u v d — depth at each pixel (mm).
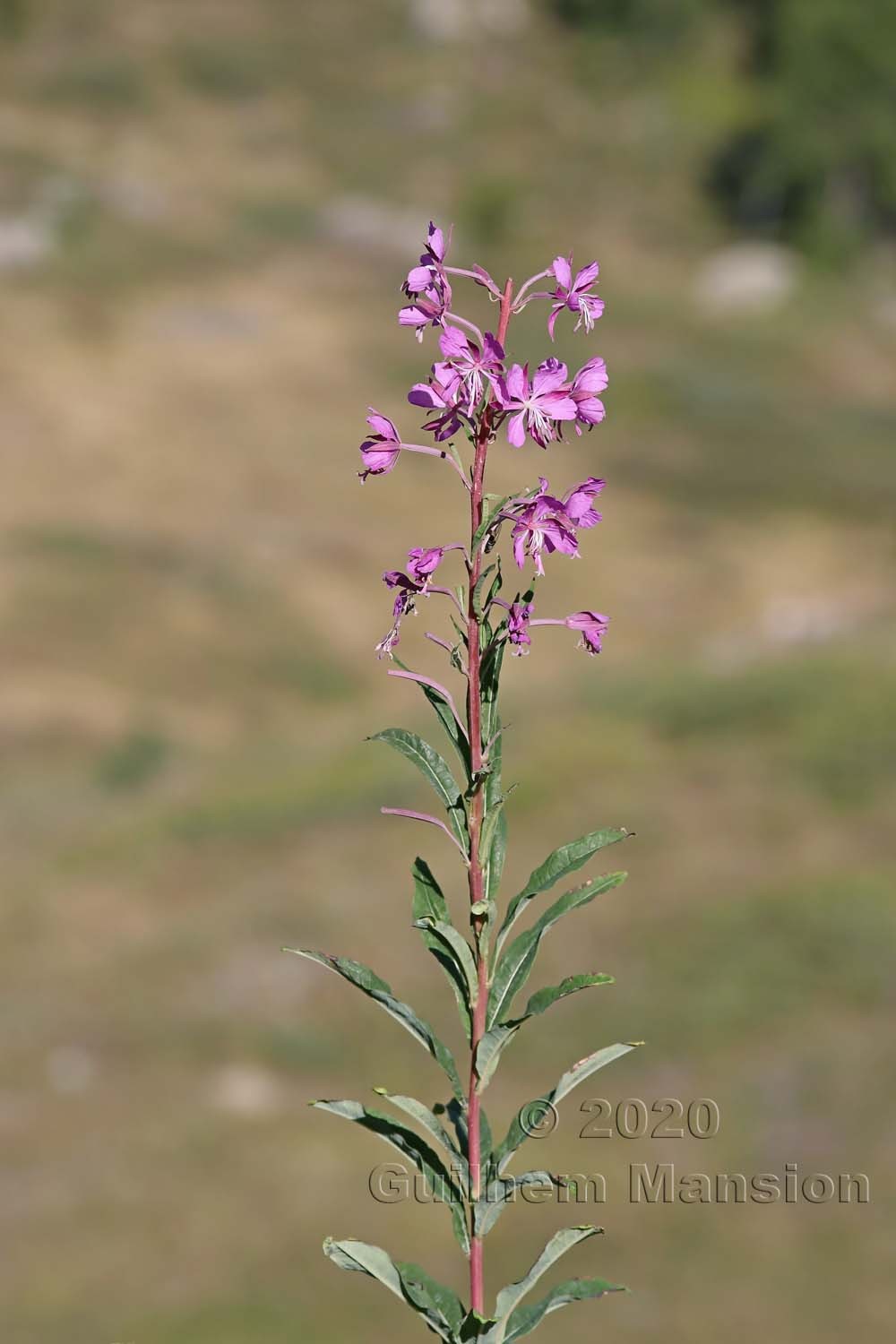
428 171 81688
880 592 45781
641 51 95688
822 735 25766
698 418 58250
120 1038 19500
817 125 78500
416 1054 18984
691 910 20859
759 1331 12555
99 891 24234
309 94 87250
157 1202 15500
